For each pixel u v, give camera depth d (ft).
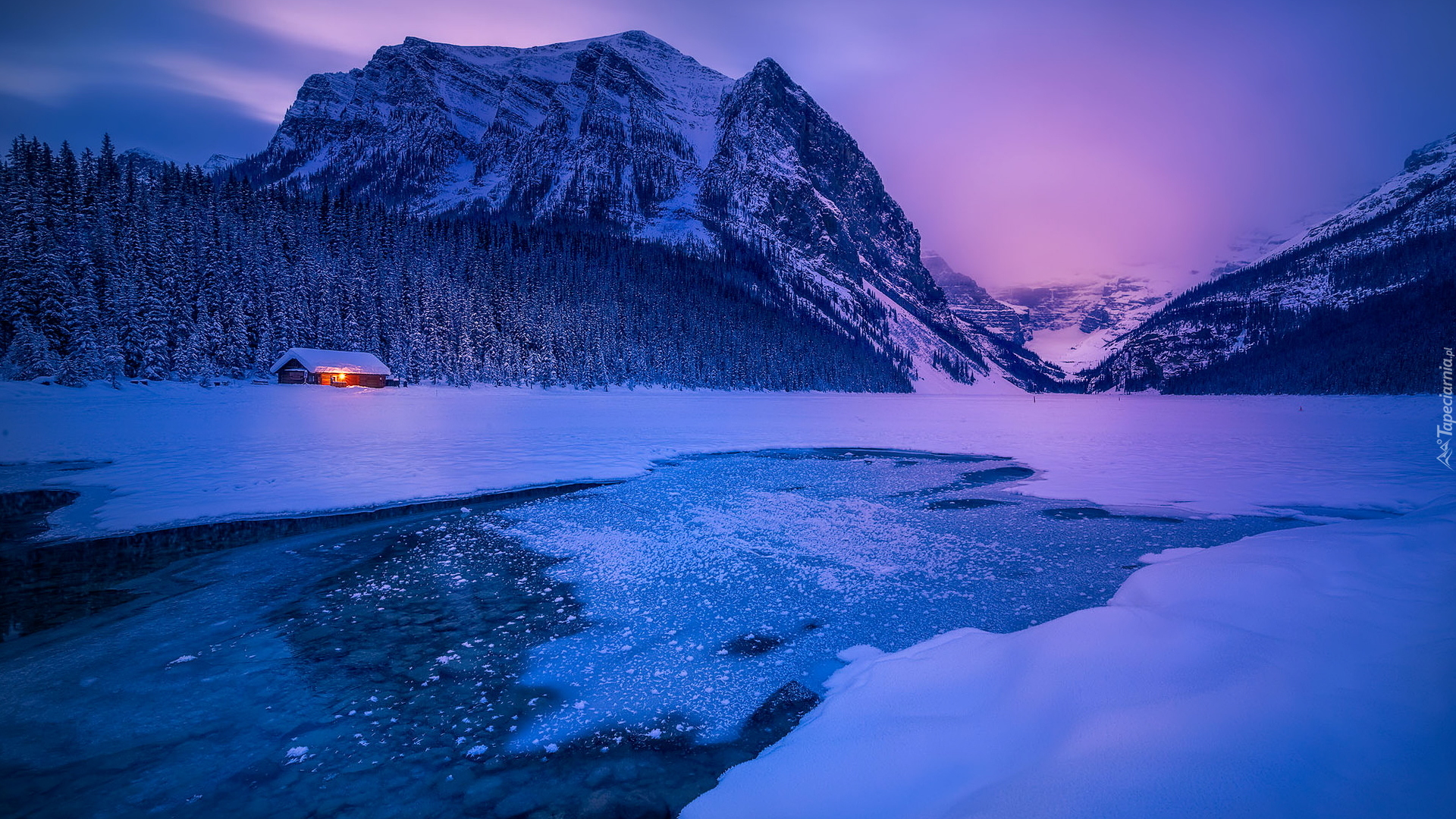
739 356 408.46
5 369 145.07
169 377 181.68
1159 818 10.73
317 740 19.42
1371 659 15.34
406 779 17.47
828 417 189.37
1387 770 11.04
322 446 85.87
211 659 25.09
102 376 157.38
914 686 19.83
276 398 178.09
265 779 17.46
